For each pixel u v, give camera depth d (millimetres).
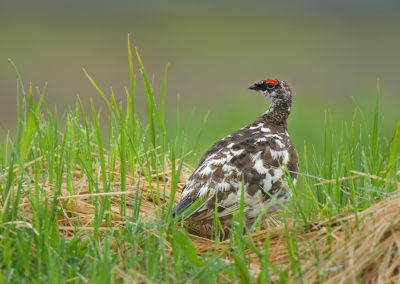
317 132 24797
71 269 7508
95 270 7066
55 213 9031
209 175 9578
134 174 11094
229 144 10172
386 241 7551
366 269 7523
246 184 9547
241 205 8492
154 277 7262
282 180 9781
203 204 9430
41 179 10461
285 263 8164
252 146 9984
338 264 7566
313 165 10812
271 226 9969
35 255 7805
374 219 7926
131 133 10703
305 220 8719
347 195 9977
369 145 10719
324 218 9164
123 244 8391
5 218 8414
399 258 7387
